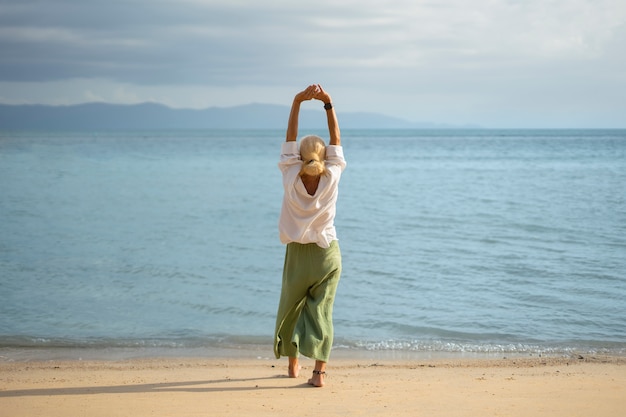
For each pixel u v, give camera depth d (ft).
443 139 476.13
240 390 15.06
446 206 61.05
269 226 49.73
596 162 136.87
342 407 13.42
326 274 15.42
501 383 15.88
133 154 185.68
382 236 43.62
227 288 29.58
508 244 39.78
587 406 13.46
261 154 191.42
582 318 24.48
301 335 15.33
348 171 118.83
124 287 29.60
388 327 23.59
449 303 26.68
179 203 65.26
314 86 15.38
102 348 21.13
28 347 21.16
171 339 22.25
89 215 55.52
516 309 25.70
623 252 36.58
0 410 13.24
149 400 14.06
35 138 387.34
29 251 38.19
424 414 12.89
